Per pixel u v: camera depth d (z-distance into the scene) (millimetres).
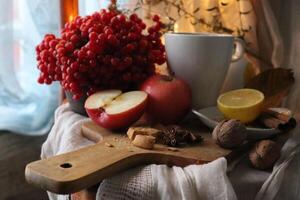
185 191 305
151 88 426
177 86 426
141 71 458
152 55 456
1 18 730
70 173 285
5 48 748
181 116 440
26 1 739
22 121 814
